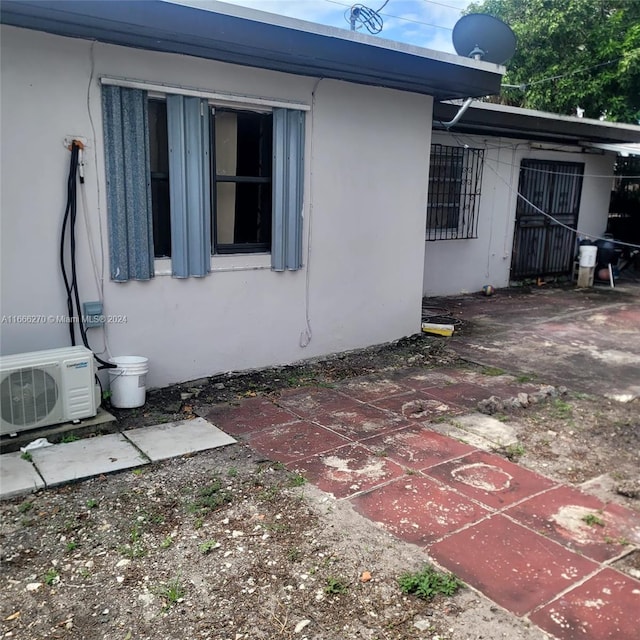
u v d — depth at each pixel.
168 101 4.39
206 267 4.80
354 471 3.56
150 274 4.52
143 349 4.64
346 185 5.62
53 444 3.77
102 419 4.01
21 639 2.21
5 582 2.51
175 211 4.56
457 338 6.77
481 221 9.31
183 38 3.94
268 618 2.33
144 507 3.11
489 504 3.21
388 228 6.07
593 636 2.26
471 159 8.90
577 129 8.90
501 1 13.33
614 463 3.76
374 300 6.15
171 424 4.18
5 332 3.99
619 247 11.64
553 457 3.82
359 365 5.73
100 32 3.82
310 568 2.63
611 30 12.13
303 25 4.33
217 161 4.91
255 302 5.21
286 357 5.54
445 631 2.28
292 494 3.27
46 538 2.82
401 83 5.51
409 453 3.82
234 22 4.04
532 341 6.69
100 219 4.24
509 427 4.29
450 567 2.66
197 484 3.36
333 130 5.40
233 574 2.59
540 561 2.72
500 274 9.87
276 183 5.10
